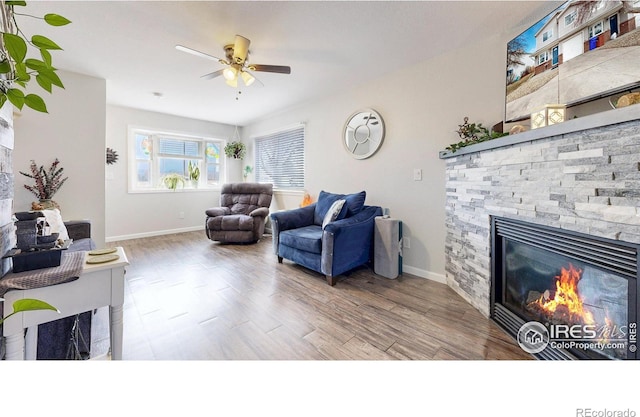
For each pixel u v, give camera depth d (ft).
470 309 6.88
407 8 6.24
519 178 5.28
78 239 8.36
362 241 9.28
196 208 17.65
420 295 7.75
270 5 6.15
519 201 5.28
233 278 9.11
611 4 4.46
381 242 9.28
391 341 5.50
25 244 3.63
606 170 3.67
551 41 5.51
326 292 7.97
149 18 6.63
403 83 9.53
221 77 10.28
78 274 3.60
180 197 16.96
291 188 15.38
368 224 9.41
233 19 6.67
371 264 10.02
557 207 4.44
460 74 8.10
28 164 9.29
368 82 10.68
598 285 4.00
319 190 13.08
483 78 7.63
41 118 9.45
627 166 3.43
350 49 8.13
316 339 5.57
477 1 6.01
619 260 3.60
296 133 14.97
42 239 3.76
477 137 7.38
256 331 5.87
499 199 5.86
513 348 5.25
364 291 8.04
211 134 17.84
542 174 4.74
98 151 10.44
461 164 7.37
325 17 6.57
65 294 3.59
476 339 5.55
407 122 9.48
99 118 10.41
